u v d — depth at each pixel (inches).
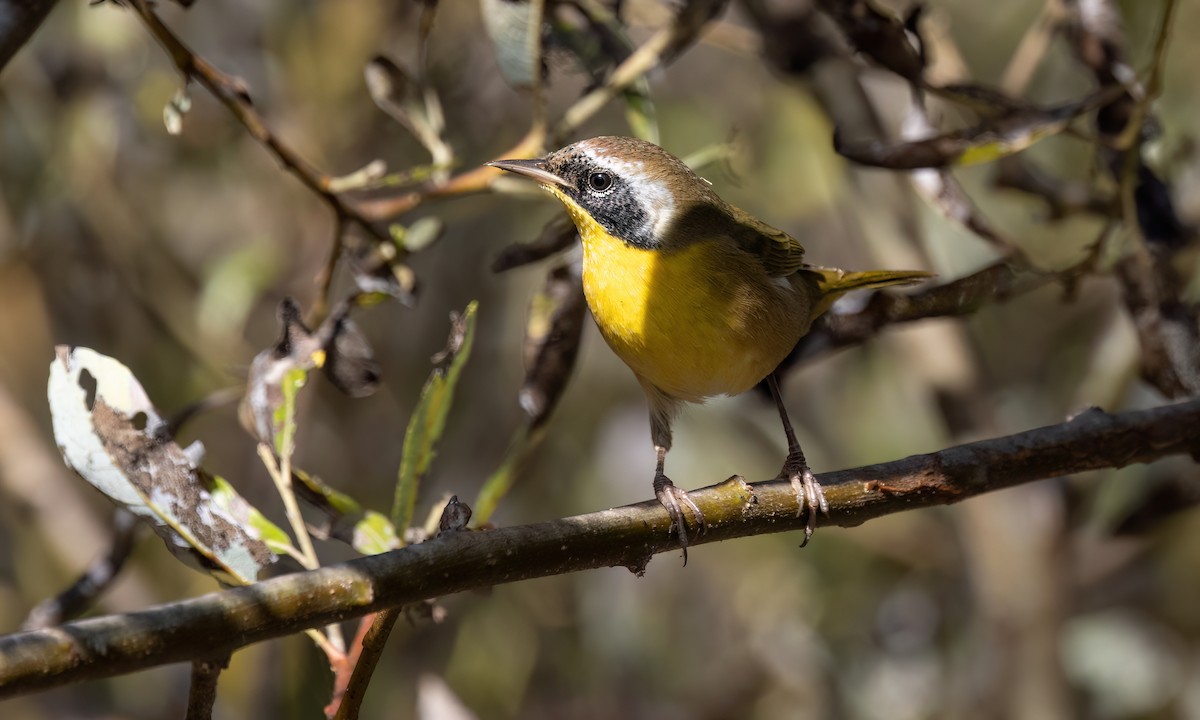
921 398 452.1
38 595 436.8
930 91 296.7
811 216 492.4
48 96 434.0
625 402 498.6
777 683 468.1
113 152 442.6
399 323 494.6
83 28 425.4
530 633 477.1
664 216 297.7
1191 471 340.5
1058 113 282.0
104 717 435.8
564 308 303.1
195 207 473.7
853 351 499.5
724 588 484.1
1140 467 392.8
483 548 202.8
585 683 476.7
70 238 461.1
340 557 448.5
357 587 190.9
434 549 198.4
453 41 464.1
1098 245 298.5
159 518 219.3
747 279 298.8
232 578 223.1
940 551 478.3
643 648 474.9
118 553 310.7
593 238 300.5
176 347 473.7
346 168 458.3
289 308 260.8
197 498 222.7
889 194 415.8
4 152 446.3
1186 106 472.1
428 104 314.3
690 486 473.7
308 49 453.1
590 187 299.4
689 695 473.7
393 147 463.5
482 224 497.4
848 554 485.4
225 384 445.7
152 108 443.5
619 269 298.4
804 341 330.6
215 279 425.1
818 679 461.7
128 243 447.8
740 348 301.1
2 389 429.7
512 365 496.4
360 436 479.8
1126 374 396.8
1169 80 477.4
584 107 311.6
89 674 172.4
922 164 277.0
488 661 467.2
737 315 297.1
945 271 468.8
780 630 468.1
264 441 248.5
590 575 482.9
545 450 492.4
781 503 244.7
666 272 294.8
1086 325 494.6
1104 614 477.7
